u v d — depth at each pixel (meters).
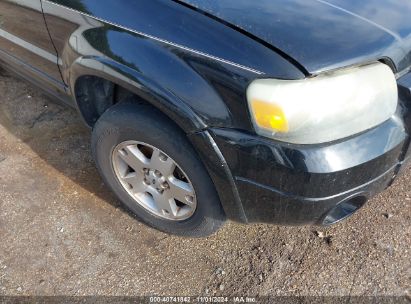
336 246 2.24
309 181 1.54
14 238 2.26
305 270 2.14
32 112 3.06
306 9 1.70
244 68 1.52
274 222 1.79
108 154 2.13
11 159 2.70
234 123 1.59
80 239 2.27
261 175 1.62
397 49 1.64
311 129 1.51
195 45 1.62
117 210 2.42
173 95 1.64
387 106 1.63
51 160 2.71
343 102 1.53
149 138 1.87
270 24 1.61
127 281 2.10
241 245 2.26
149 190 2.12
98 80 2.10
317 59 1.49
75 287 2.07
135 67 1.72
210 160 1.69
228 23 1.62
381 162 1.65
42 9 2.15
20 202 2.44
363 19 1.69
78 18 1.95
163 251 2.23
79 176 2.61
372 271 2.13
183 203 2.09
